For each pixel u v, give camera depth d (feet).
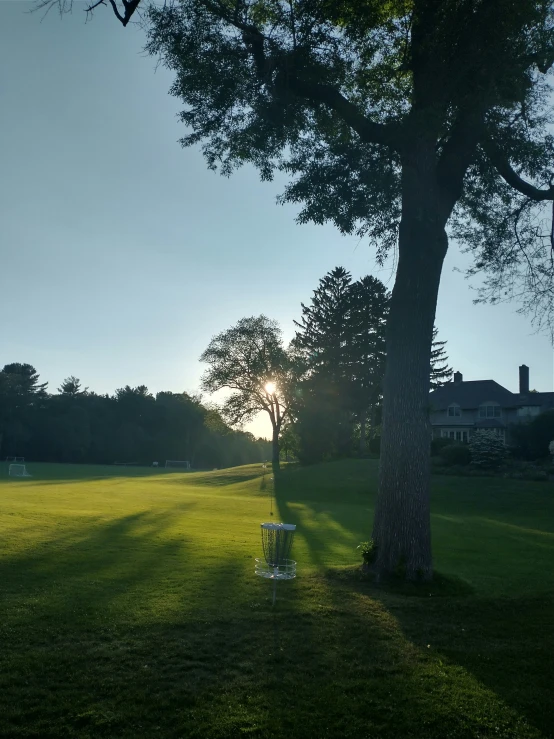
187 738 19.17
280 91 39.86
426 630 28.84
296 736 19.62
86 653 24.00
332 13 38.17
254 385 231.91
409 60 40.98
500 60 36.86
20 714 19.56
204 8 38.17
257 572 33.30
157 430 372.17
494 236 49.85
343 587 34.96
